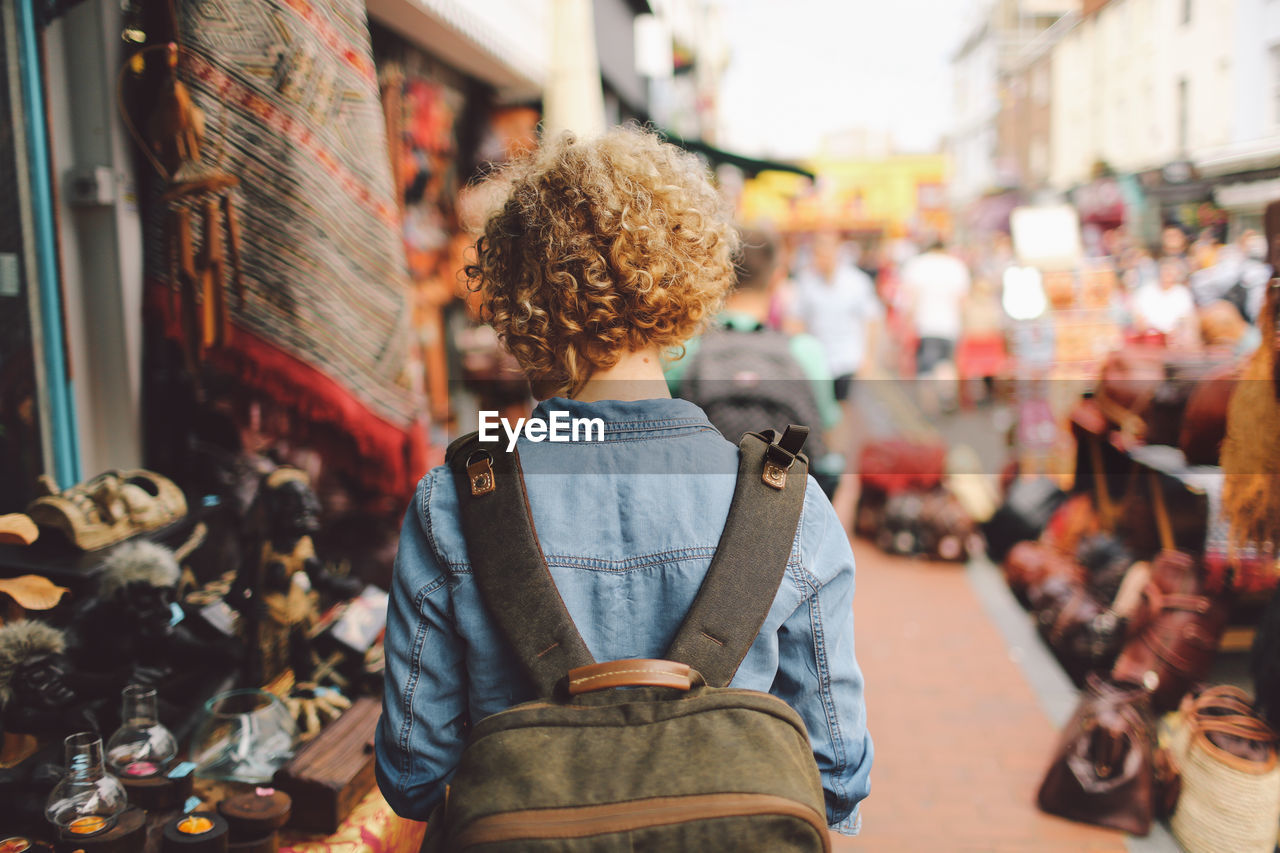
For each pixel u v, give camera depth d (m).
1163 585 2.80
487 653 0.93
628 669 0.88
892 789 2.90
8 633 1.66
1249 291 3.38
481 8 5.21
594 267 0.97
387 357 2.41
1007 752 3.13
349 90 2.29
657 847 0.79
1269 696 2.45
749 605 0.92
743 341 3.28
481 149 6.32
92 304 2.45
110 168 2.40
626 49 8.61
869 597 4.67
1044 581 3.86
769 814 0.80
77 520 1.89
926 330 8.67
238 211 2.20
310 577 2.14
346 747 1.82
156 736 1.76
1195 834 2.46
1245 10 5.04
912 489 5.46
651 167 1.03
